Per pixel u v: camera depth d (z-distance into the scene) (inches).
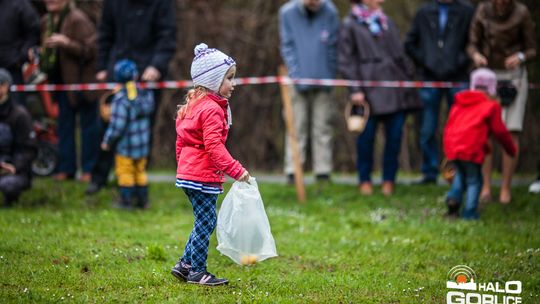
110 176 745.0
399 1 968.9
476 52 611.8
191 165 353.1
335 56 685.3
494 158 844.0
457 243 466.9
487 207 578.2
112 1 625.3
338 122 1003.9
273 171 1022.4
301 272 400.8
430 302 342.0
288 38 683.4
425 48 653.9
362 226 531.2
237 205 349.7
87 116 690.2
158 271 382.0
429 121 666.8
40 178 707.4
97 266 390.6
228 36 1025.5
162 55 618.5
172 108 1030.4
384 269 409.1
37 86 658.2
